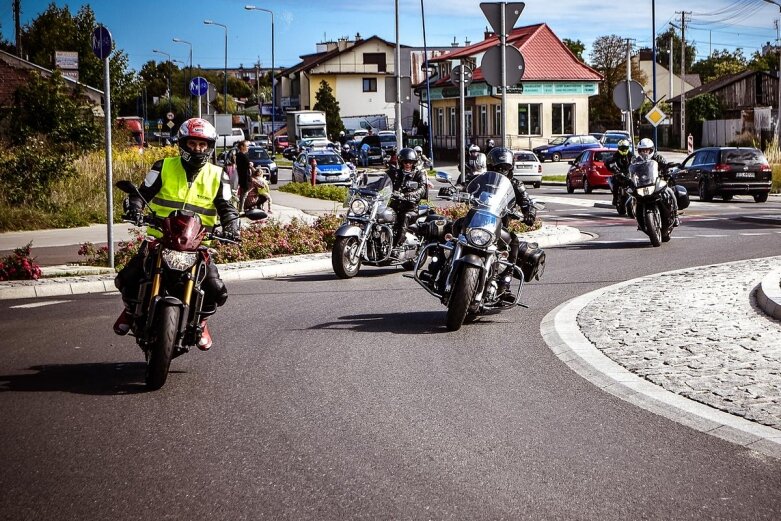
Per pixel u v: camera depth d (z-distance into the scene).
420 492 5.20
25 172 24.16
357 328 10.19
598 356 8.47
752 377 7.48
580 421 6.54
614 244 18.80
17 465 5.70
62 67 44.59
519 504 5.01
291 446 6.04
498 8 15.86
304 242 17.19
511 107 71.88
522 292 12.62
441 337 9.64
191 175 7.82
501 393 7.35
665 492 5.18
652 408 6.81
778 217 25.02
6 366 8.46
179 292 7.64
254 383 7.73
